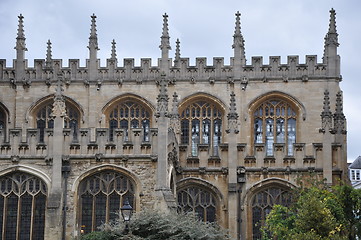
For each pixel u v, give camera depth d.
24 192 63.47
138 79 80.81
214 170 74.00
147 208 59.03
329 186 67.69
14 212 63.56
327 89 79.62
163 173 62.56
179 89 80.62
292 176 73.31
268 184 73.44
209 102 80.62
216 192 73.75
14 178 63.84
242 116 79.81
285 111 80.00
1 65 81.31
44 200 63.41
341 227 60.34
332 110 79.50
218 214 73.56
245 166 73.94
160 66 81.06
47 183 63.16
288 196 71.38
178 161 73.12
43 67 81.31
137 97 80.56
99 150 63.59
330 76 79.75
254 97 80.00
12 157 63.53
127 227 49.56
